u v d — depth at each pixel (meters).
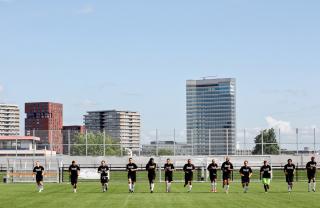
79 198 42.56
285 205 36.28
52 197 43.69
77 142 97.50
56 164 79.62
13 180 72.81
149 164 49.06
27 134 97.00
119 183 68.75
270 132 93.75
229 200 40.50
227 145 92.38
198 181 73.50
